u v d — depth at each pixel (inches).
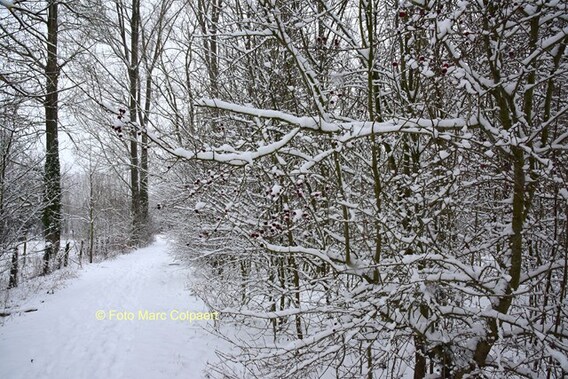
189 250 405.1
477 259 185.8
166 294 395.5
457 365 140.7
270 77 210.4
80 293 391.5
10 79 207.9
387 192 176.4
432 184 173.5
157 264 617.3
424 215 165.9
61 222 502.6
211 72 219.5
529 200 131.1
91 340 256.5
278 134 222.8
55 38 243.0
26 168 376.8
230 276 275.1
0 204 336.8
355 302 150.1
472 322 144.2
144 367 215.2
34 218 416.2
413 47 163.6
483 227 171.3
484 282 125.1
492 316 128.6
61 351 236.2
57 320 296.4
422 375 168.7
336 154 143.7
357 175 178.1
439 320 147.2
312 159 140.1
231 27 198.7
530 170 131.2
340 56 216.1
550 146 132.4
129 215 866.1
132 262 660.1
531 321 123.7
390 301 134.0
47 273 470.9
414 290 134.3
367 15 130.7
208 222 275.7
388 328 129.5
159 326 287.1
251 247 227.6
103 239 834.2
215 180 139.0
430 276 130.5
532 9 133.3
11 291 375.9
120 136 110.7
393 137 184.7
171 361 223.3
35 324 284.7
